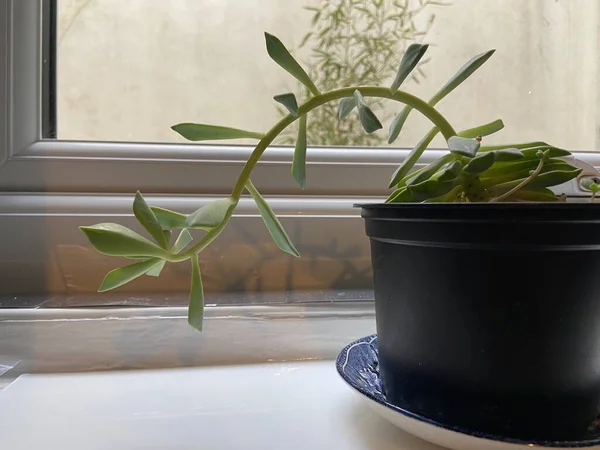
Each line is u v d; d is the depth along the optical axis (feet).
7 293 1.32
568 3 1.68
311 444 0.84
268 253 1.41
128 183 1.37
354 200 1.46
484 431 0.72
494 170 0.83
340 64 1.59
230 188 1.40
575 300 0.70
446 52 1.64
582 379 0.72
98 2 1.44
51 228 1.32
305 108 0.86
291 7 1.55
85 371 1.18
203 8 1.50
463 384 0.73
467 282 0.72
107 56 1.46
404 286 0.80
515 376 0.71
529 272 0.69
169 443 0.84
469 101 1.64
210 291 1.40
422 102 0.88
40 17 1.36
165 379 1.13
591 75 1.69
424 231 0.74
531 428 0.71
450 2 1.64
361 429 0.89
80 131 1.44
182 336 1.22
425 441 0.84
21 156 1.33
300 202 1.43
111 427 0.90
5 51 1.31
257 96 1.54
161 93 1.49
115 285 0.79
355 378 0.92
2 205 1.31
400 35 1.62
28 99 1.34
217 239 1.38
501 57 1.66
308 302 1.30
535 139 1.66
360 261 1.46
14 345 1.16
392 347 0.83
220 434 0.87
